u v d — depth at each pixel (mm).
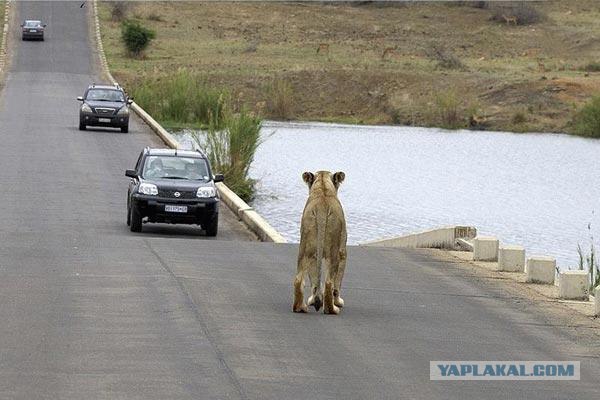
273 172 48750
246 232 27297
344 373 11586
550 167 55750
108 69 93125
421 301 16203
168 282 16516
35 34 105562
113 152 42500
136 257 19125
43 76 87125
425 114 86375
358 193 43281
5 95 70375
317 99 90938
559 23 129750
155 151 27047
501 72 97500
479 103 86750
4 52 98500
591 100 82750
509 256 19406
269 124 80812
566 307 16312
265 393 10633
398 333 13742
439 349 12992
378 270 19109
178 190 25516
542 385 11586
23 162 38000
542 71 98625
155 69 89250
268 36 121438
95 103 50438
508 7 131625
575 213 39375
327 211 14461
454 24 129500
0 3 123625
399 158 57906
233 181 40094
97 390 10484
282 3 138125
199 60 102688
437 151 62719
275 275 17750
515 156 61125
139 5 131000
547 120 82750
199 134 57969
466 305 16047
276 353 12312
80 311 14188
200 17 129000
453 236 22906
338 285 14914
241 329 13453
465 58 111125
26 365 11352
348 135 72250
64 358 11703
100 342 12500
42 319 13625
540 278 18281
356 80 92188
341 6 137875
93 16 121000
